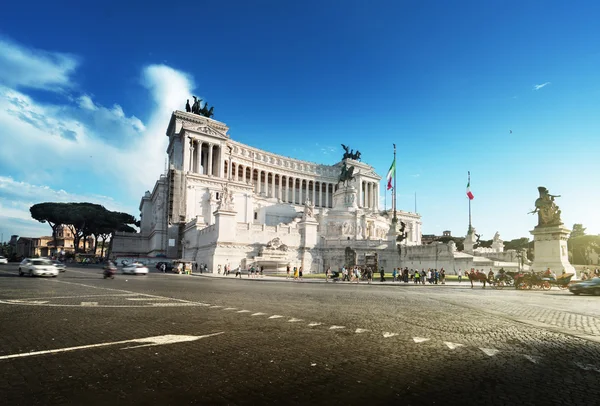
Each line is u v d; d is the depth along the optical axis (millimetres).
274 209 130375
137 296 23219
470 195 93000
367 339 12062
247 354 10023
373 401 7012
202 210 106438
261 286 36625
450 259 68000
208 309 17953
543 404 7047
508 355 10469
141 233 119500
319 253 79375
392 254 78062
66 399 6793
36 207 121812
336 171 172750
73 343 10836
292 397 7129
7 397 6828
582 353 10844
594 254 91062
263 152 153375
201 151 130875
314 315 16891
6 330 12359
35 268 41531
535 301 26266
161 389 7395
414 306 21438
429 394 7422
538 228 51438
